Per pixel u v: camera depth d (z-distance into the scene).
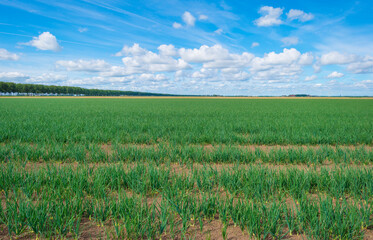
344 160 6.45
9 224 2.98
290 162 6.55
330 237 2.91
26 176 4.50
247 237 2.99
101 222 3.22
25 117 17.86
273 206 3.22
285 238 2.97
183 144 8.69
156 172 4.55
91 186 4.32
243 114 23.06
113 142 9.23
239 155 6.75
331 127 12.55
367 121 15.97
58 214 3.08
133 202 3.42
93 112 24.64
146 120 16.14
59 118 17.25
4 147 7.28
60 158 6.50
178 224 3.28
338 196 3.95
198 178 4.41
